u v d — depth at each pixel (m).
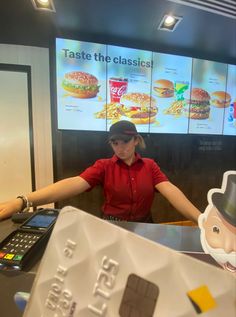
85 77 2.27
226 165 3.01
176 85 2.56
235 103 2.86
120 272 0.29
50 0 1.64
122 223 0.83
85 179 1.14
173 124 2.61
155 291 0.27
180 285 0.26
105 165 1.21
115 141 1.16
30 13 1.81
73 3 1.69
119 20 1.94
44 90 2.38
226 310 0.24
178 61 2.53
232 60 2.76
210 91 2.71
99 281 0.30
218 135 2.85
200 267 0.26
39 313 0.32
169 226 0.81
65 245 0.33
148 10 1.79
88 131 2.36
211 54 2.65
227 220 0.50
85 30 2.13
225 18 1.90
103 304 0.29
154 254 0.28
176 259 0.27
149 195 1.22
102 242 0.31
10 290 0.47
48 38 2.21
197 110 2.68
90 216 0.33
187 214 0.99
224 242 0.49
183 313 0.25
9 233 0.65
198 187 2.93
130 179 1.20
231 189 0.50
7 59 2.27
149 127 2.53
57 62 2.19
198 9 1.77
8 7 1.71
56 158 2.45
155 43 2.40
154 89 2.49
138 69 2.41
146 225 0.82
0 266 0.51
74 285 0.31
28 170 2.48
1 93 2.32
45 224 0.64
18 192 2.49
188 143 2.79
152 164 1.27
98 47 2.26
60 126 2.29
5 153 2.43
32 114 2.40
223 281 0.25
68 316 0.30
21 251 0.53
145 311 0.27
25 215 0.75
